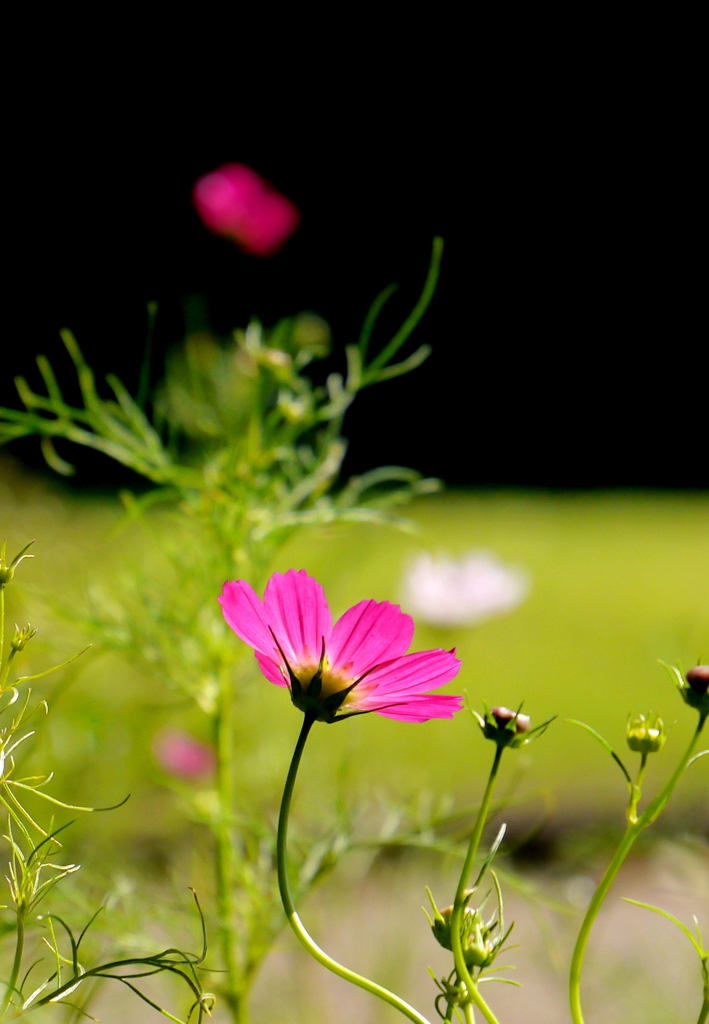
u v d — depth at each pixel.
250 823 1.22
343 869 2.03
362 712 0.98
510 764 3.46
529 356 12.62
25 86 10.95
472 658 4.93
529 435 12.34
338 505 1.33
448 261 12.81
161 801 1.87
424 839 1.22
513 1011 2.22
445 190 13.04
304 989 1.96
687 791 3.18
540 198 13.22
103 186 10.67
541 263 13.02
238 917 1.24
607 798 3.13
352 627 0.98
